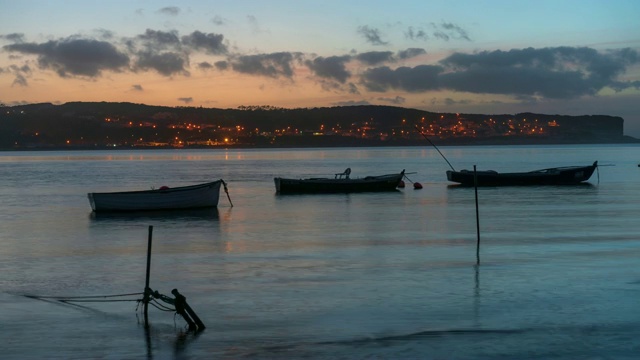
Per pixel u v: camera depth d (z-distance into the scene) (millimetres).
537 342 18578
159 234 41469
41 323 20859
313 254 32969
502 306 22219
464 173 82625
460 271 27984
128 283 26578
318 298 23578
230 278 27203
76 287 25906
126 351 18328
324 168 155875
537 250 33281
